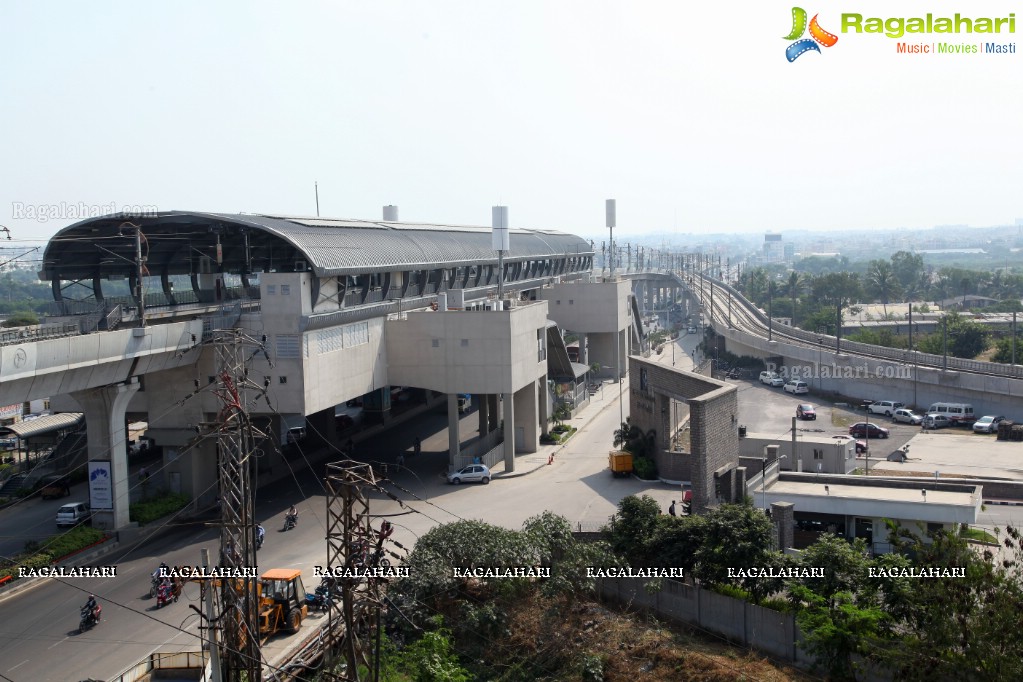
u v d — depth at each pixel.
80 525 54.19
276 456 69.19
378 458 75.88
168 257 70.62
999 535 50.94
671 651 38.38
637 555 44.06
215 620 31.72
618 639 40.03
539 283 124.81
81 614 41.41
